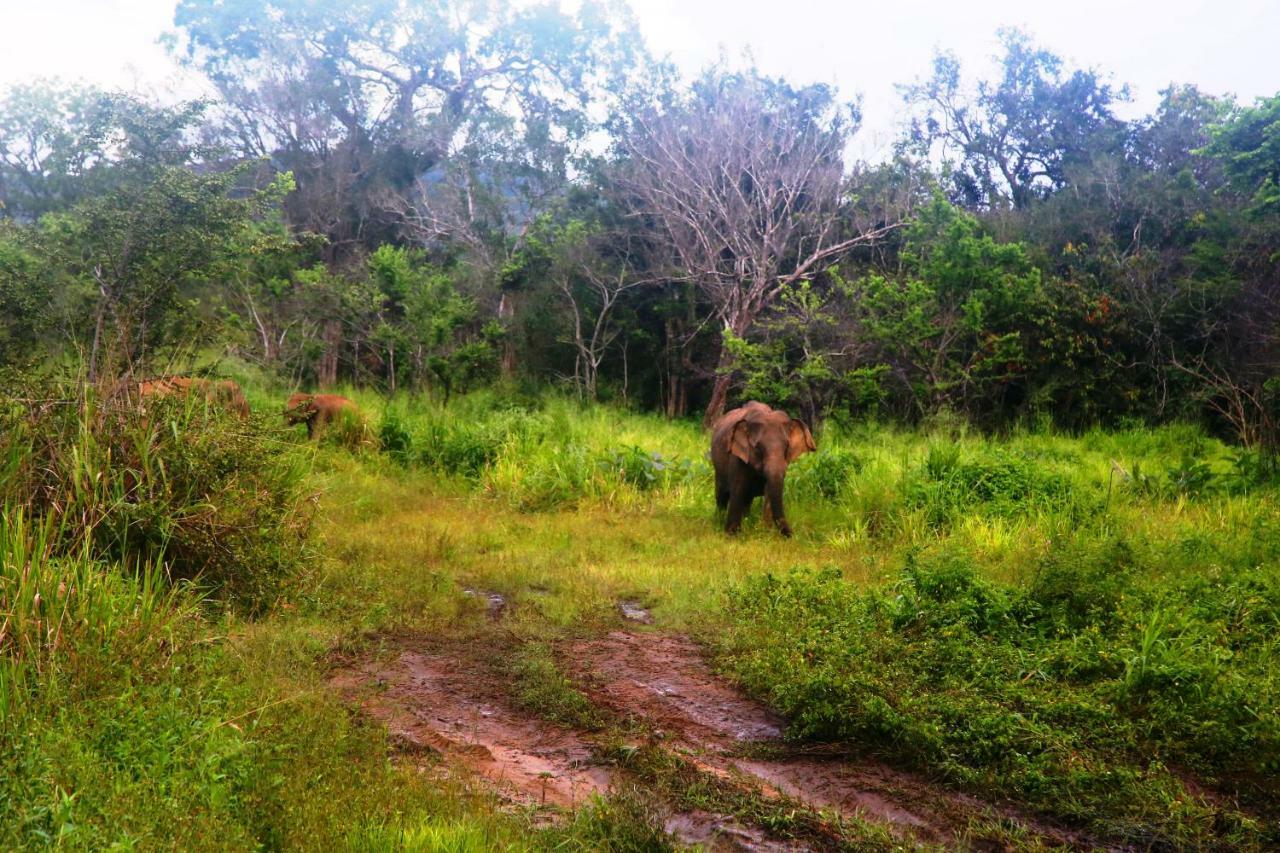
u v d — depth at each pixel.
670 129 31.64
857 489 12.22
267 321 25.64
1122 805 4.65
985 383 22.64
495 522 11.73
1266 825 4.54
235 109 42.53
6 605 5.19
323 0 46.12
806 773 5.15
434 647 6.98
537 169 37.88
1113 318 22.56
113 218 12.77
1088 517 10.58
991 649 6.42
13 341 12.11
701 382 30.77
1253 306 22.17
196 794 3.81
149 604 5.59
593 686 6.33
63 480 6.92
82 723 4.28
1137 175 28.03
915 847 4.27
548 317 29.27
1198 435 19.66
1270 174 19.84
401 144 43.62
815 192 28.53
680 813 4.61
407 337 25.00
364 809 4.00
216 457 7.55
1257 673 5.93
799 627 6.79
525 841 4.01
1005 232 26.86
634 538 11.04
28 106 26.38
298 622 6.97
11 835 3.35
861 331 22.91
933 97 37.78
